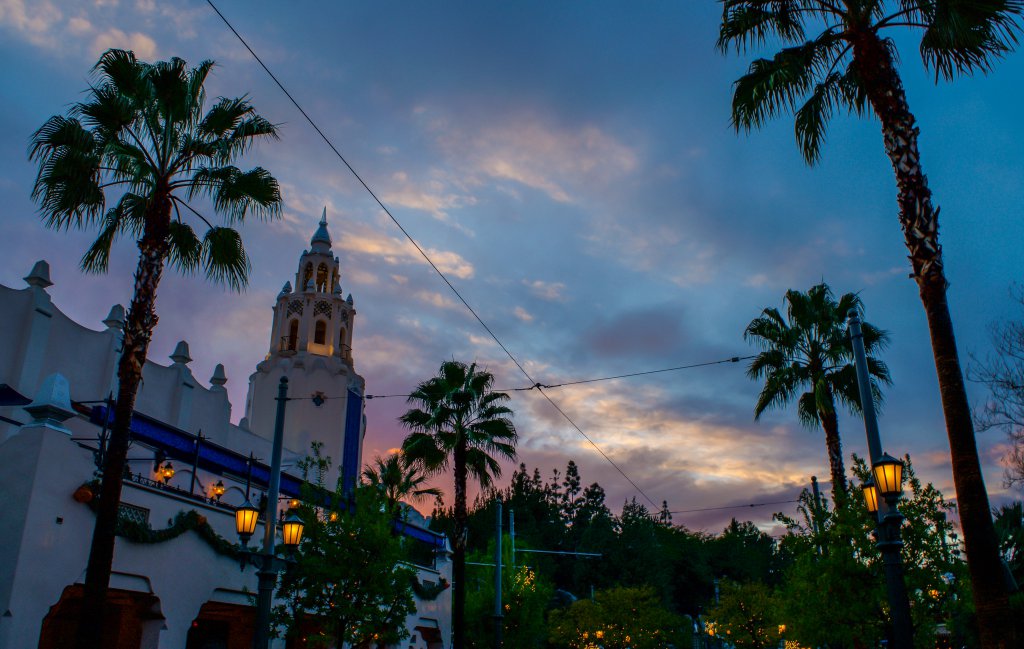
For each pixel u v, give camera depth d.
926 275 11.85
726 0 15.03
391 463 32.06
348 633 22.50
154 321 15.13
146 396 33.44
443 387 31.12
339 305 65.69
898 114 12.70
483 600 38.22
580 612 51.28
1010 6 12.41
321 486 24.88
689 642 71.44
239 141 17.62
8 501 16.42
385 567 22.69
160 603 19.42
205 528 21.22
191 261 17.55
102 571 13.34
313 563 21.75
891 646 16.88
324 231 69.81
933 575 16.52
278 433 18.25
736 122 15.12
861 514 17.75
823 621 17.56
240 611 23.72
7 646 15.34
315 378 60.81
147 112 16.23
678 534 119.06
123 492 18.89
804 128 15.20
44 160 15.64
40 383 27.44
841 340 25.59
